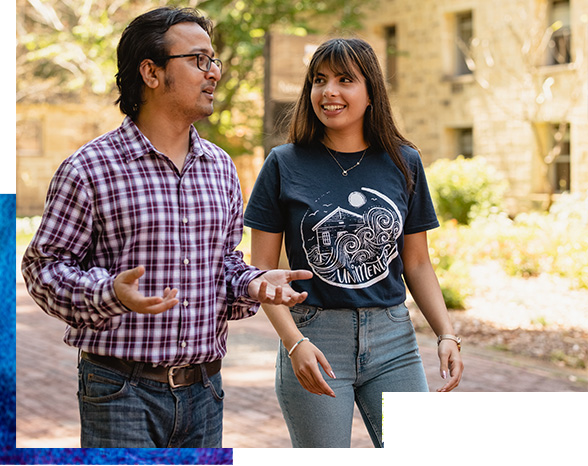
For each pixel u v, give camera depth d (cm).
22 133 2156
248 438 445
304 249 250
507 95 1512
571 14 1406
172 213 208
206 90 212
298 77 1066
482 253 1066
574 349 659
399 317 257
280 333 241
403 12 1705
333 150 258
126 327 204
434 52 1655
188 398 213
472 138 1644
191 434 217
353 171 256
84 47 1557
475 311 814
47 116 2158
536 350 663
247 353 668
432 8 1648
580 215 1094
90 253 209
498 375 582
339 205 250
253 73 1672
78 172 201
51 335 767
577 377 576
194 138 218
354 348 250
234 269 226
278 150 259
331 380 248
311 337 250
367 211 251
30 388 561
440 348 263
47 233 200
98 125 2083
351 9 1666
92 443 206
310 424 248
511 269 987
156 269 206
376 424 258
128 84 212
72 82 1686
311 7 1619
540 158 1478
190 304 209
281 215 258
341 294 248
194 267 211
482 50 1547
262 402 525
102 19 1500
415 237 272
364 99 253
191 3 1549
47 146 2170
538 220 1138
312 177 254
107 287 184
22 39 1653
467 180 1313
